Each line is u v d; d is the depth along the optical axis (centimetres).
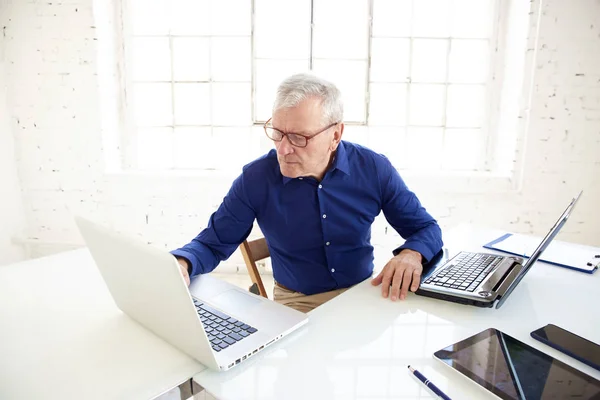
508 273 110
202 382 69
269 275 269
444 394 65
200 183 256
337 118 113
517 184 250
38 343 79
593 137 238
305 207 129
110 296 100
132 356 75
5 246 246
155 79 265
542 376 68
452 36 259
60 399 64
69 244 261
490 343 78
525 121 241
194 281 106
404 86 266
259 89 265
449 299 98
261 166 130
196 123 271
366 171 134
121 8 254
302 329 86
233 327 83
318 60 261
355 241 135
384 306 97
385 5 255
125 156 272
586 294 103
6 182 245
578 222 251
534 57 232
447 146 273
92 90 243
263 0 252
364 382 69
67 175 254
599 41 227
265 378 70
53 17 235
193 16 257
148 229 263
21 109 245
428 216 138
